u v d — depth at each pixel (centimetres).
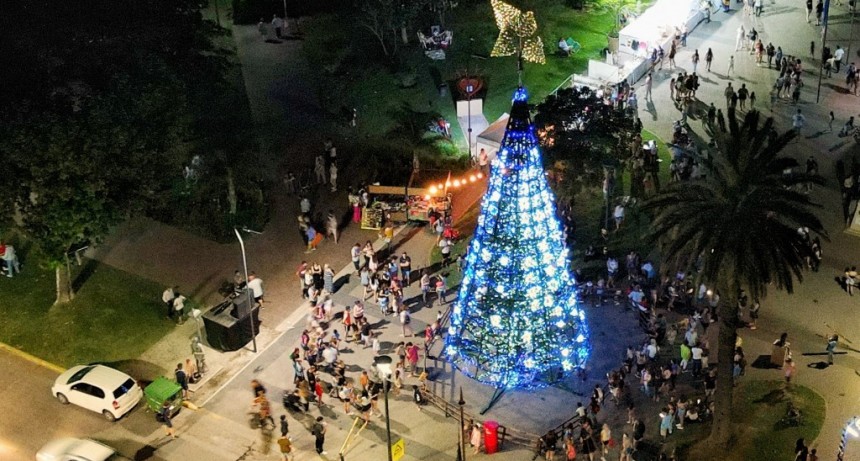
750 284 3859
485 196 4294
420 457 4397
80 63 5472
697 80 6838
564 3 8162
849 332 4941
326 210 6050
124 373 4831
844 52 7238
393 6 7425
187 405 4738
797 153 6244
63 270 5316
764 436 4388
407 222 5916
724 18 7775
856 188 5766
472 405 4641
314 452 4450
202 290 5453
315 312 5162
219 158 6178
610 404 4609
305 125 6812
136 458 4478
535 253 4281
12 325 5297
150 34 5819
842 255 5450
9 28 5528
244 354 5038
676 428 4459
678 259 3984
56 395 4781
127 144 4934
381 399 4703
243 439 4553
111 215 5028
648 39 7050
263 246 5781
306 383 4684
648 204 4072
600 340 4997
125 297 5422
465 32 7850
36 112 4803
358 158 6456
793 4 7944
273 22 7969
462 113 6644
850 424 4188
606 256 5541
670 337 4947
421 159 6366
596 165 5534
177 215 5950
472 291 4512
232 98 7119
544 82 7188
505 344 4538
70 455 4334
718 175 4003
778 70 7088
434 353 4944
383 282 5288
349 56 7619
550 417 4556
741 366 4659
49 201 4850
